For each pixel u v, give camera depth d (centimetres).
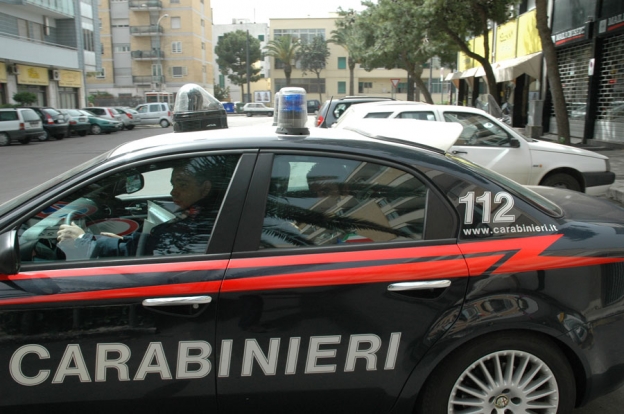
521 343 240
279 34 6806
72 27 3728
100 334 224
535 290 238
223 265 231
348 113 849
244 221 239
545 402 251
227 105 6066
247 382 231
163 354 227
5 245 223
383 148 255
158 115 3794
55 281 227
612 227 264
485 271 236
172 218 246
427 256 236
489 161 697
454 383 240
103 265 233
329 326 231
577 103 1702
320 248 238
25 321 223
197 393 230
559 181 718
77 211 250
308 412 239
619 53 1449
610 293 248
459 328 233
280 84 6962
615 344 250
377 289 232
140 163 248
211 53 7281
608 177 722
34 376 225
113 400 229
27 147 2156
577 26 1622
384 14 1844
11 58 3039
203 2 6806
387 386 236
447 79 3161
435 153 264
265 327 229
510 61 2103
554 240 246
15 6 3194
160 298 225
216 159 249
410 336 233
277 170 247
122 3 6272
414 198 247
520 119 2233
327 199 246
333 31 5906
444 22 1667
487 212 247
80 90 3922
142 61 6391
